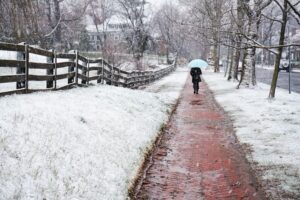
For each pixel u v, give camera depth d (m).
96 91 13.81
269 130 11.13
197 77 23.53
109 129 8.88
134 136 9.49
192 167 8.34
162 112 14.99
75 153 6.56
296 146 9.23
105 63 18.92
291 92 21.78
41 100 9.04
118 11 62.75
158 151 9.63
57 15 47.59
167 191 6.93
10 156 5.38
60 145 6.50
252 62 24.19
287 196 6.44
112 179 6.50
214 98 20.70
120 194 6.15
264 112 14.26
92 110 9.76
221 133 11.80
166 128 12.66
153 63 73.25
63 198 5.07
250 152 9.12
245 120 13.18
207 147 10.08
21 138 6.04
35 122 6.94
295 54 66.62
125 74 24.83
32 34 28.25
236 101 18.20
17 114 7.00
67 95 11.05
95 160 6.76
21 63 9.75
